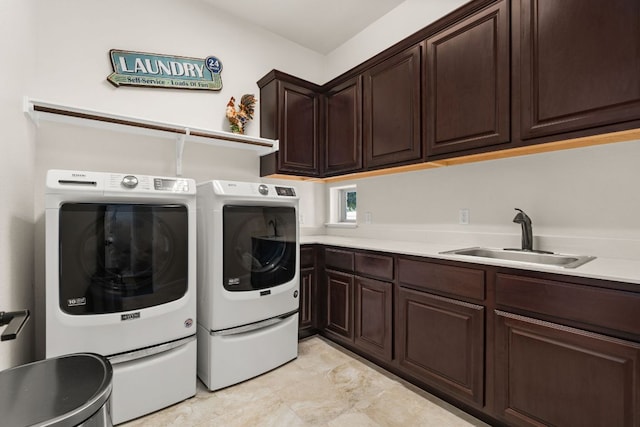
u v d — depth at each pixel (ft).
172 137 7.79
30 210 5.65
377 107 7.98
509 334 4.67
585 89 4.66
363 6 8.77
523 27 5.30
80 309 4.73
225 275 6.10
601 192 5.38
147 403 5.24
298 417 5.22
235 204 6.34
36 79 6.12
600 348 3.81
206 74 8.45
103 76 6.96
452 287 5.42
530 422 4.44
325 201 11.28
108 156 7.07
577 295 4.00
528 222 5.92
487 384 4.94
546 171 6.02
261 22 9.40
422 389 6.07
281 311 6.99
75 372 2.09
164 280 5.49
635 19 4.23
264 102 9.31
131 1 7.34
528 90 5.25
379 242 8.08
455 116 6.30
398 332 6.36
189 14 8.20
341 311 7.78
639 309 3.54
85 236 4.81
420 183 8.21
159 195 5.44
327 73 11.22
